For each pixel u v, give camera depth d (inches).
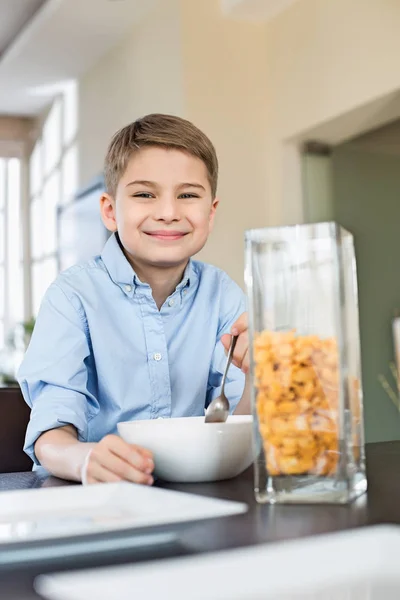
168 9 143.0
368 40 119.6
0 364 217.6
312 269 24.8
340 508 23.6
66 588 13.5
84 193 178.4
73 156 189.0
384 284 147.9
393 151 146.2
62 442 36.1
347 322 24.8
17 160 223.9
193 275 51.1
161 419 35.7
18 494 24.8
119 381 47.2
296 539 19.6
